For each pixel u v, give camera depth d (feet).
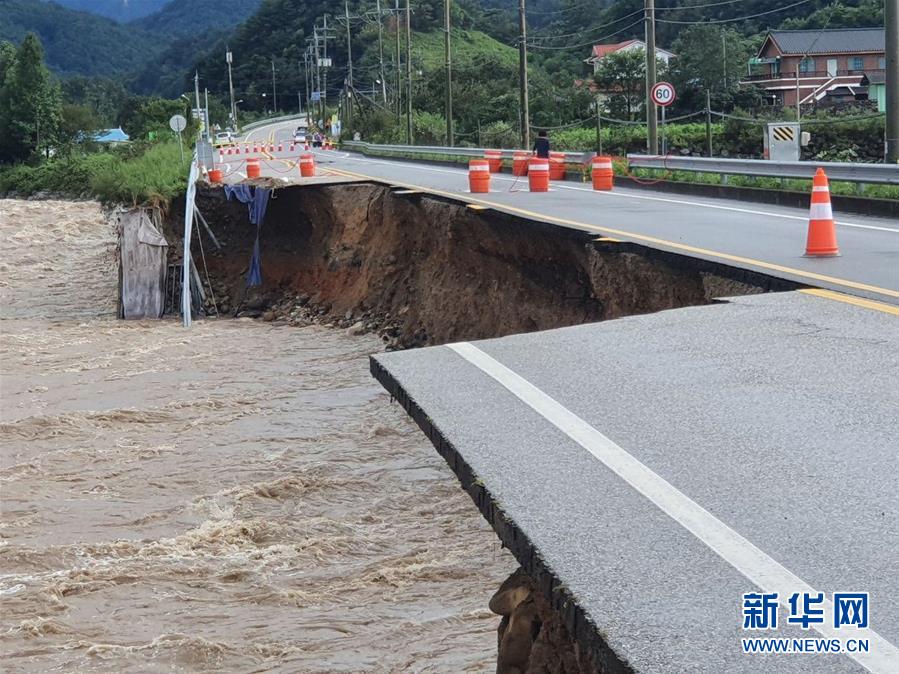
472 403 25.71
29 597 38.68
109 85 647.56
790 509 18.54
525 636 20.62
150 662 33.86
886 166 68.18
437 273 81.82
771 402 25.04
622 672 13.53
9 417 65.82
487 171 93.04
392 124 293.23
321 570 40.63
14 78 350.64
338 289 98.68
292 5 647.97
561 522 18.12
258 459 54.95
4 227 170.91
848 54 255.09
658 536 17.47
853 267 42.32
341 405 65.92
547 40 370.12
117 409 66.44
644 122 212.43
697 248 48.98
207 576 40.40
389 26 505.66
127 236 103.40
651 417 24.22
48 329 98.12
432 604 36.99
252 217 105.50
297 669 32.73
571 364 29.40
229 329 95.40
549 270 63.36
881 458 20.97
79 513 47.93
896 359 28.25
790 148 89.76
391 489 49.44
